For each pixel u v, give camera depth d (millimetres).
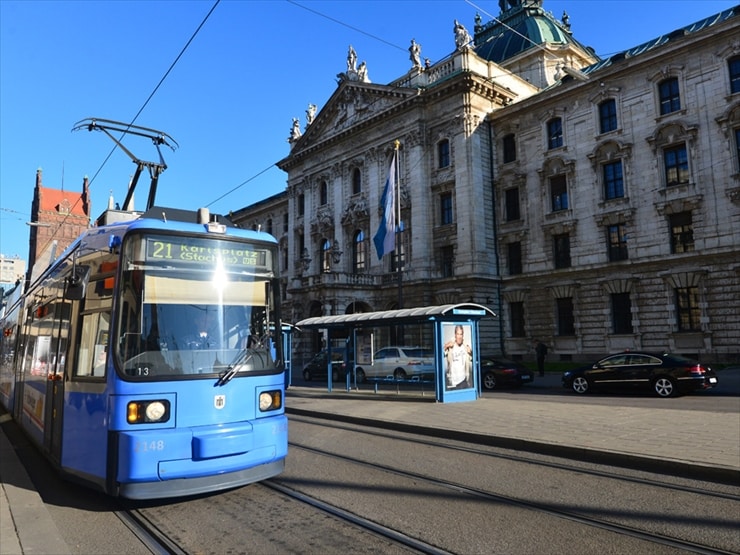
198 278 6949
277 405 7188
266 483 7730
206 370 6645
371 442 10953
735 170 26891
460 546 5230
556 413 13430
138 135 15594
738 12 30078
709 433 10016
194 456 6223
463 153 37125
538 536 5449
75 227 83625
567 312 33531
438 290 37594
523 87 42500
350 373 21406
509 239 36562
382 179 42500
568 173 33688
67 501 6914
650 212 29859
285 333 24844
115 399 6152
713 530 5480
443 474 8078
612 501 6547
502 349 35969
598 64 37219
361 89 44188
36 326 10398
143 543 5488
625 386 18594
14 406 12695
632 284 30156
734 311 26453
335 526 5895
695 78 28625
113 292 6539
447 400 16828
